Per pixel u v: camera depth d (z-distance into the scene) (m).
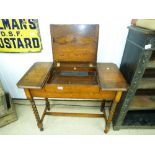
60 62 1.52
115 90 1.12
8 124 1.72
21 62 1.73
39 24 1.47
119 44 1.56
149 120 1.65
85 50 1.45
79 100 2.03
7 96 1.84
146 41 1.03
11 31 1.49
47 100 1.85
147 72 1.48
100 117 1.73
